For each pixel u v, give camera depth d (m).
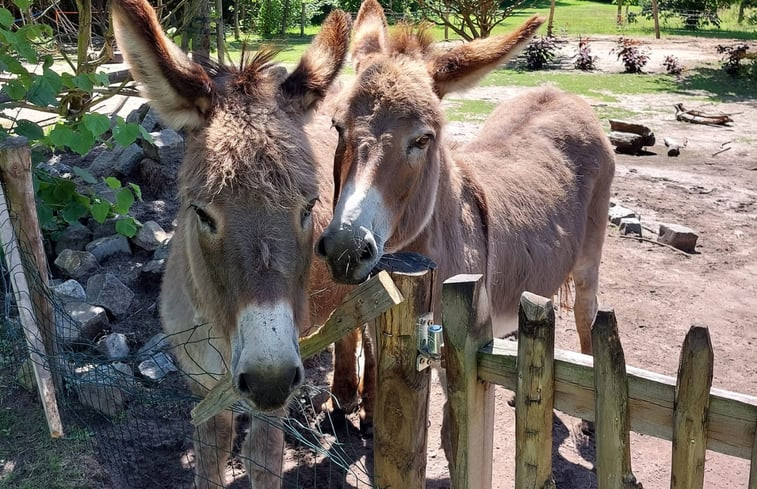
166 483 3.66
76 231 5.58
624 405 2.02
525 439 2.19
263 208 2.20
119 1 2.32
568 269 4.62
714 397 1.91
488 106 13.86
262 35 25.12
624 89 16.92
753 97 16.30
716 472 4.09
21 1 4.80
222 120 2.34
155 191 6.41
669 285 6.59
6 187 3.54
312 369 4.98
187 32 7.00
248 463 2.99
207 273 2.49
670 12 34.53
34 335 3.43
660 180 9.63
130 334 4.71
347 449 4.17
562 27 31.45
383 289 2.09
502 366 2.18
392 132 3.14
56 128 4.42
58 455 3.64
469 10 17.22
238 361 2.14
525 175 4.43
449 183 3.68
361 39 3.82
